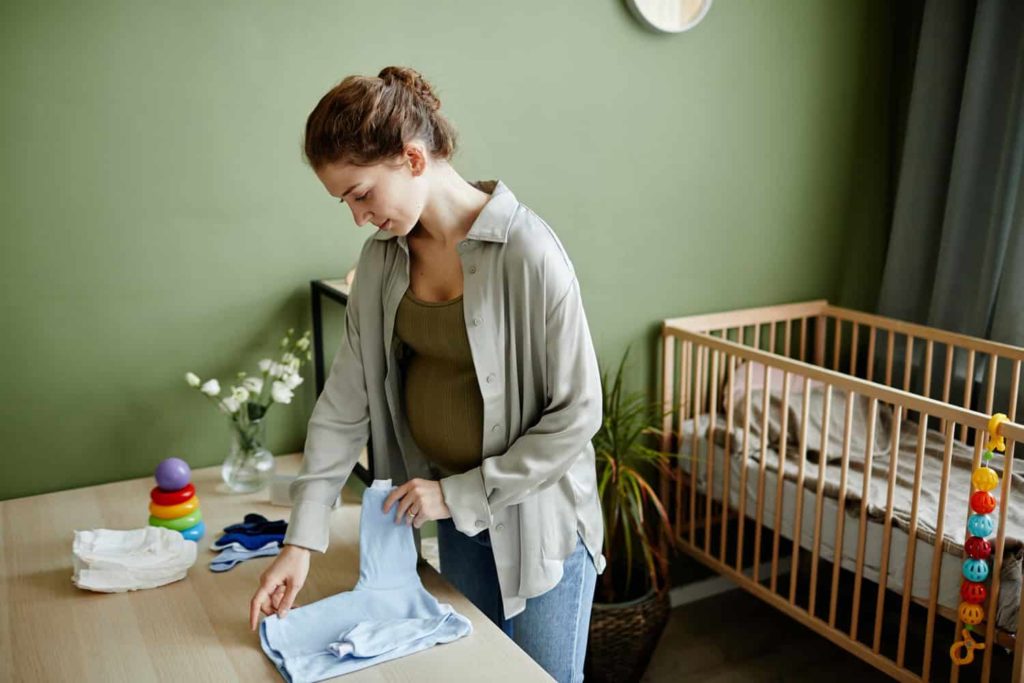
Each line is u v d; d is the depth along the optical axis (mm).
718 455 2570
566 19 2314
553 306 1257
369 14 2072
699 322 2693
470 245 1274
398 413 1469
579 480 1413
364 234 2172
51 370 1908
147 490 1918
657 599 2395
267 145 2021
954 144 2676
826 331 2971
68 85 1810
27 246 1837
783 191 2797
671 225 2625
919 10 2830
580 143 2416
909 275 2793
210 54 1924
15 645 1281
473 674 1198
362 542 1361
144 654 1260
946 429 1915
